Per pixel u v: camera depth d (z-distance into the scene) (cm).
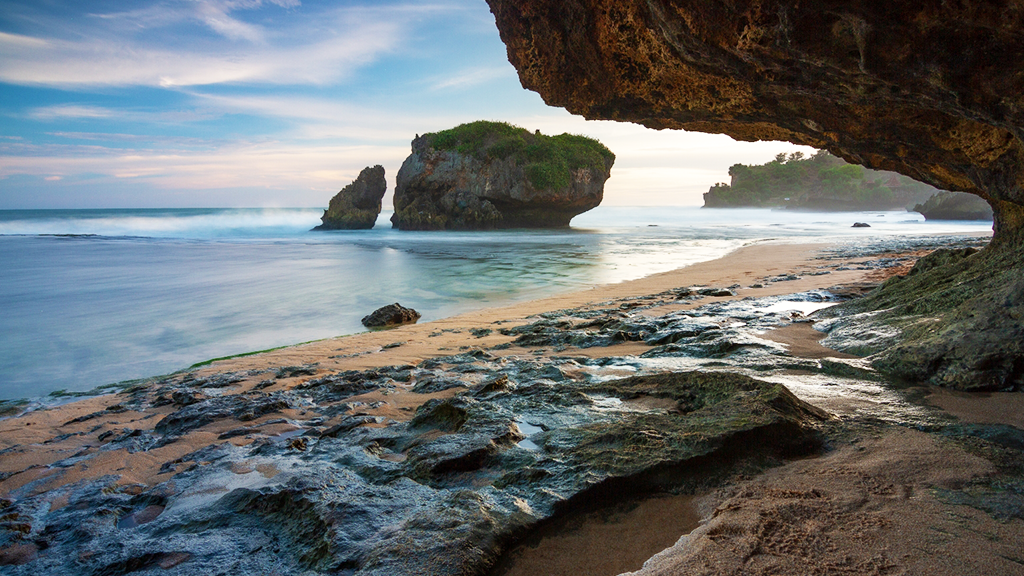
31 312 1070
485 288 1327
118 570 229
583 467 273
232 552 238
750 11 368
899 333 490
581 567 210
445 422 377
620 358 549
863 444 294
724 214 11006
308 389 522
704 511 242
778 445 289
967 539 199
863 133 548
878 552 194
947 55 321
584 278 1480
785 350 523
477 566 206
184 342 852
